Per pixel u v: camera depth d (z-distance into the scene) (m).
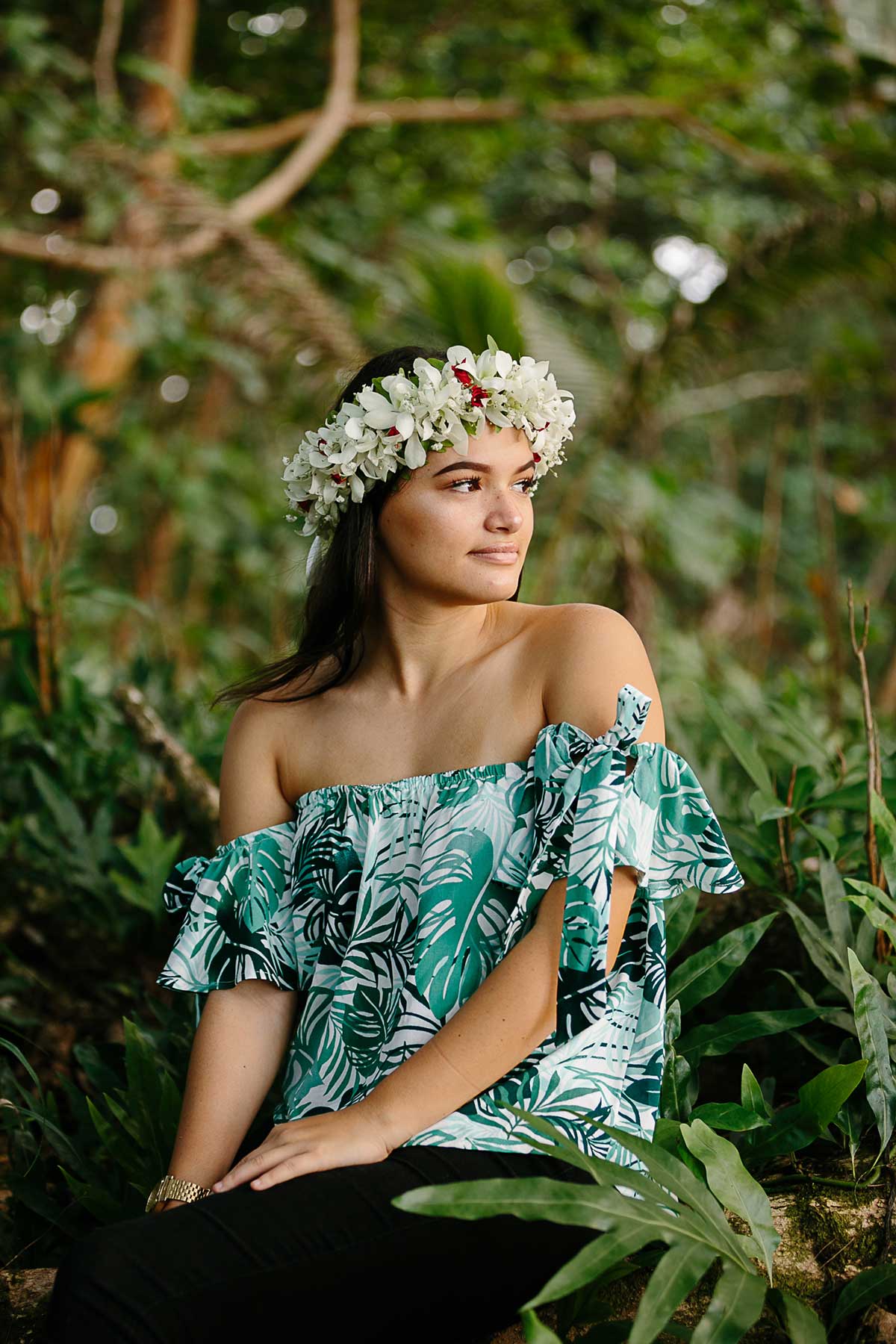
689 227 8.88
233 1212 1.46
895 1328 1.65
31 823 3.15
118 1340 1.36
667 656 5.43
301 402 6.95
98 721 3.65
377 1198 1.49
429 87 7.49
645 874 1.69
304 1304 1.45
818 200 6.99
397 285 6.41
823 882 2.15
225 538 7.74
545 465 1.81
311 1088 1.72
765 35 7.01
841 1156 1.94
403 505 1.76
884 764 2.55
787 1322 1.43
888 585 9.42
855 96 6.86
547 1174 1.57
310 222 7.32
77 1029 2.84
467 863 1.69
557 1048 1.64
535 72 7.40
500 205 9.52
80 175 5.86
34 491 4.40
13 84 5.89
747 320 5.81
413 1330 1.53
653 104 7.32
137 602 3.93
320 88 7.55
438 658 1.83
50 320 6.12
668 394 5.97
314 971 1.79
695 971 2.01
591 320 9.31
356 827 1.77
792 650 8.71
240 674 4.80
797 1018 1.98
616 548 6.04
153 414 8.24
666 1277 1.36
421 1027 1.65
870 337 9.14
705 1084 2.33
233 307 6.23
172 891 1.94
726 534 8.20
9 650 4.02
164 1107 1.96
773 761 3.46
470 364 1.74
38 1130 2.42
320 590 1.92
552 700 1.74
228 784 1.94
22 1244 2.02
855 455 9.06
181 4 6.43
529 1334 1.26
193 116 5.76
